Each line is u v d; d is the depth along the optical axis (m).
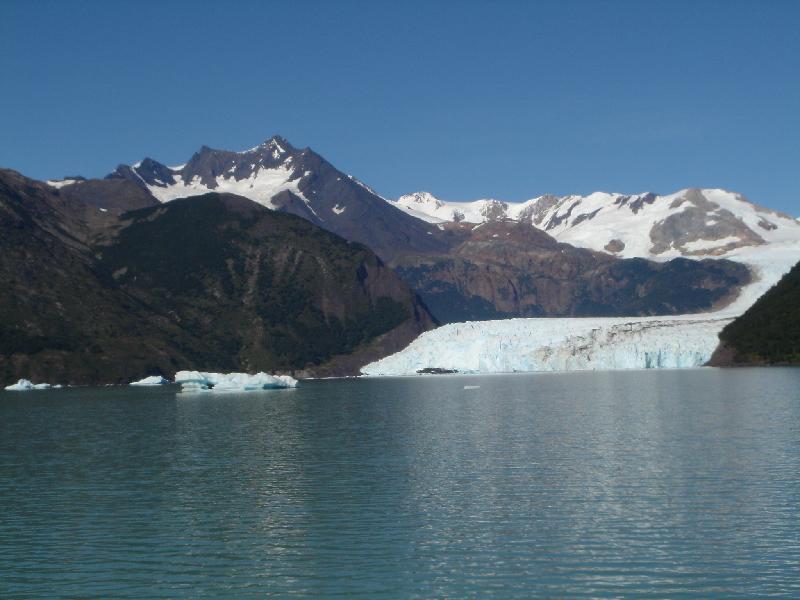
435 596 34.81
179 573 37.97
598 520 44.44
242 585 36.41
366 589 35.69
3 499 52.97
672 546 39.91
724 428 76.62
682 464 58.53
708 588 34.88
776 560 37.69
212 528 44.91
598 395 122.25
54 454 73.00
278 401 137.00
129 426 96.94
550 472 57.09
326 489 53.75
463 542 41.34
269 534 43.47
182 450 73.69
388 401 128.62
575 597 34.38
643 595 34.38
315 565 38.62
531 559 38.72
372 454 67.81
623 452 64.44
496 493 51.12
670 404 102.38
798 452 61.88
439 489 52.69
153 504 50.72
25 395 175.75
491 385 163.12
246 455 69.50
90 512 48.97
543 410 100.88
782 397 106.88
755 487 50.62
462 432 80.94
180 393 173.62
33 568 38.88
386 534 42.97
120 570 38.50
